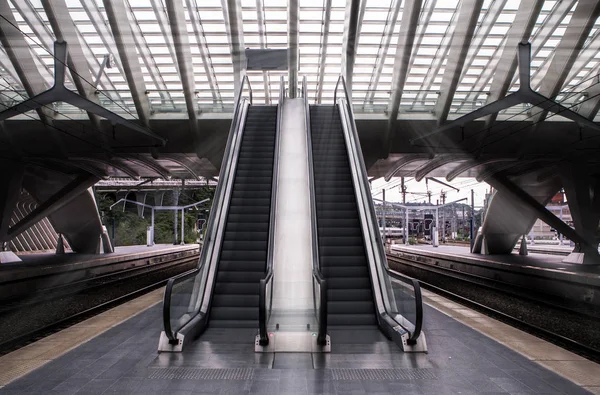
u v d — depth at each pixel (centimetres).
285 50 1819
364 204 991
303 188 1079
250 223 972
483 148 1570
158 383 459
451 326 722
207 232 853
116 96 1753
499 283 1627
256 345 580
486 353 571
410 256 3062
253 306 757
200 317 682
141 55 1705
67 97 1062
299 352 574
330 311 743
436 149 1591
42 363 521
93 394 429
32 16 1332
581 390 444
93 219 2297
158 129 1523
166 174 2248
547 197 2089
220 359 541
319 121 1440
